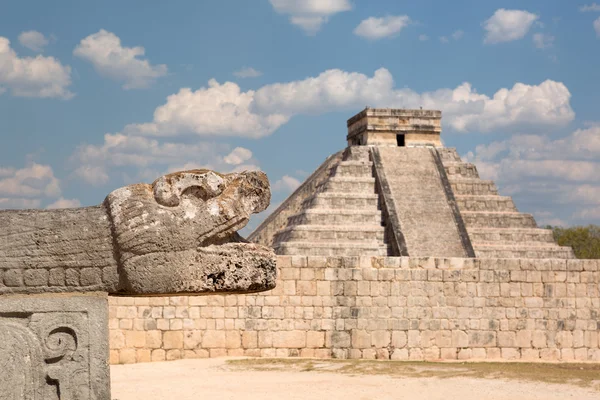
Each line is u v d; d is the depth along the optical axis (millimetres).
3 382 8758
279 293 23188
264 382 18234
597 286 24578
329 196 59562
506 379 18844
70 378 8844
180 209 9000
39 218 9078
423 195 61031
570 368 21672
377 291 23594
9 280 8992
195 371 20078
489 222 60594
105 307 8977
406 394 16578
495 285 24156
